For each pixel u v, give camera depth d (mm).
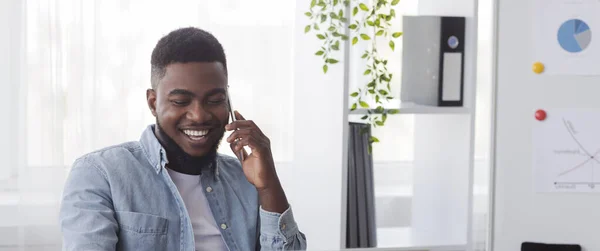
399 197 2980
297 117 2584
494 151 2459
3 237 2594
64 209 1700
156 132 1856
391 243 2551
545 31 2447
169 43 1848
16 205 2592
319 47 2410
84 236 1637
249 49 2639
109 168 1768
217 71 1854
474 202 3275
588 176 2484
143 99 2607
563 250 2480
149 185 1786
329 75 2389
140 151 1831
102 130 2592
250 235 1893
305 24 2508
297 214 2557
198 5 2613
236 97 2639
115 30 2576
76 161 1792
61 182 2592
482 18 3334
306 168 2535
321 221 2453
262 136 1910
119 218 1739
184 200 1842
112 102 2590
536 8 2438
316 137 2477
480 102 3344
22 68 2549
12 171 2594
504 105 2449
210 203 1854
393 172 3105
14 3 2529
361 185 2473
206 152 1847
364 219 2484
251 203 1925
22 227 2594
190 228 1786
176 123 1825
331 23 2287
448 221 2564
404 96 2570
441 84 2469
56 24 2545
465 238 2484
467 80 2469
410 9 2938
